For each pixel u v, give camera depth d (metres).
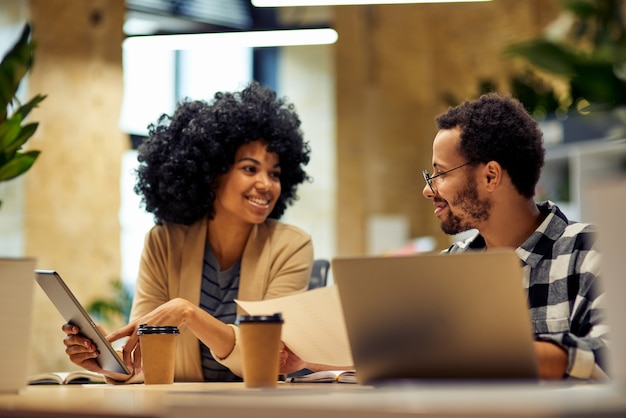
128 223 7.13
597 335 2.19
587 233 2.52
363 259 1.85
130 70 7.63
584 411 1.00
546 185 6.19
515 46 1.86
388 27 8.66
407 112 8.80
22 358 1.96
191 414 1.25
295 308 2.29
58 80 6.61
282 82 8.50
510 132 2.66
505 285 1.73
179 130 3.57
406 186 8.73
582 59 1.83
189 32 8.27
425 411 1.04
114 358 2.62
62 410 1.41
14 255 6.46
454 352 1.82
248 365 1.97
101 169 6.78
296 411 1.15
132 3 7.79
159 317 2.79
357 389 1.79
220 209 3.44
